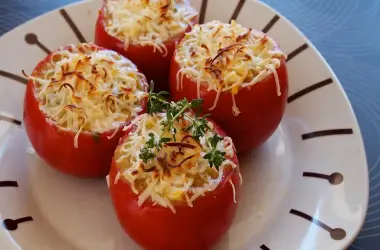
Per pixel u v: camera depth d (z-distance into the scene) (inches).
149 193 10.4
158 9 13.5
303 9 17.4
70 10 15.1
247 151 13.4
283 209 12.3
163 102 11.3
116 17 13.7
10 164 12.8
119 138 11.7
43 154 12.3
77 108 11.6
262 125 12.6
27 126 12.3
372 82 15.4
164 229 10.5
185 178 10.4
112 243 11.8
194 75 12.3
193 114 11.6
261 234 11.9
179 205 10.4
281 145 13.6
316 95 13.9
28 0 17.2
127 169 10.8
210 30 13.0
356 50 16.3
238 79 12.0
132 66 12.8
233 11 15.4
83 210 12.3
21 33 14.5
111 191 11.1
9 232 11.5
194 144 10.6
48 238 11.8
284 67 12.7
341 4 17.5
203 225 10.6
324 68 14.1
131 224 10.8
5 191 12.3
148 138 10.8
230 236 11.9
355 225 11.3
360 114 14.7
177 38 13.6
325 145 13.1
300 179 12.8
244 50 12.2
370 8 17.4
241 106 12.1
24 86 14.0
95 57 12.4
